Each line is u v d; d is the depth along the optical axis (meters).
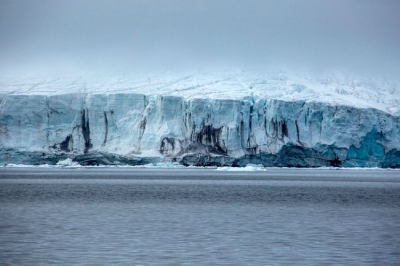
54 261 65.44
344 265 64.69
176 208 119.19
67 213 108.69
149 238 80.56
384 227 92.94
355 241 79.25
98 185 192.88
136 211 113.06
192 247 74.25
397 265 64.94
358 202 137.12
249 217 104.88
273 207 122.88
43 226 90.88
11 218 100.44
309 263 65.50
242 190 174.75
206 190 173.00
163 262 65.31
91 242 77.06
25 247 73.25
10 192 158.75
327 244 76.94
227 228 90.69
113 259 66.62
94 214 107.38
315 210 117.81
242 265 64.19
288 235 84.06
